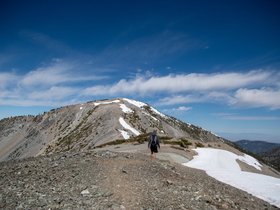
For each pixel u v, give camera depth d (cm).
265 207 1833
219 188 2034
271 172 8056
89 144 14762
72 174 1730
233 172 3381
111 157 2342
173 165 2688
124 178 1747
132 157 2502
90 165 1973
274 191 2403
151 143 2911
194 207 1447
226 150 8194
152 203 1405
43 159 2245
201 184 2008
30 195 1345
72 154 2472
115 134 14700
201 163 4409
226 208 1555
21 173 1745
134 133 15675
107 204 1303
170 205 1414
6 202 1238
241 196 1970
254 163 8244
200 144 7706
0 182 1553
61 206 1234
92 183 1588
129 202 1378
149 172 1994
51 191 1423
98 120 19100
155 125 18862
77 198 1348
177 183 1861
